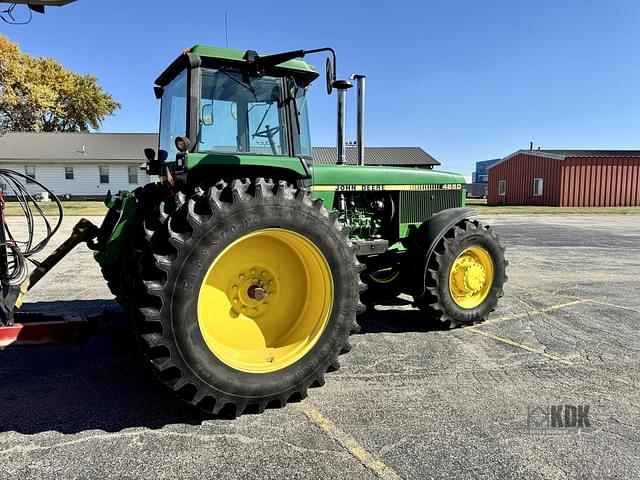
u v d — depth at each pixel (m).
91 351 4.26
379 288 5.28
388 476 2.47
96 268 8.32
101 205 25.55
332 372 3.82
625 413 3.16
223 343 3.24
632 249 10.98
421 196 5.39
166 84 4.41
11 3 3.48
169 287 2.79
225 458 2.62
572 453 2.69
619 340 4.61
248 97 3.77
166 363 2.80
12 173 4.02
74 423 2.99
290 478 2.45
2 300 3.94
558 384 3.61
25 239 11.49
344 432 2.90
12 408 3.19
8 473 2.47
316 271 3.37
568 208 25.45
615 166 27.02
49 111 40.94
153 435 2.85
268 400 3.12
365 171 4.95
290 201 3.13
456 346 4.43
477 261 5.07
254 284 3.31
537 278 7.66
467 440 2.82
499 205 29.88
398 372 3.83
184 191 3.63
